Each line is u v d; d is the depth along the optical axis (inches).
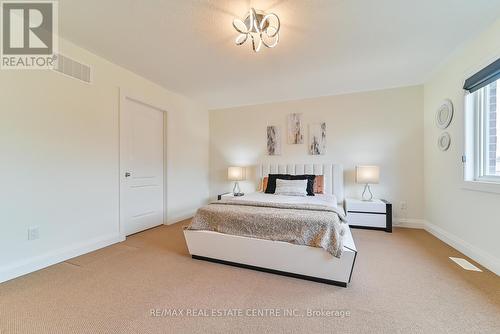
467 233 92.8
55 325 52.6
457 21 76.5
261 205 96.1
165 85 137.7
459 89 97.3
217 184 187.2
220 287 69.6
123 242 111.6
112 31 83.1
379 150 143.4
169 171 147.1
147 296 64.6
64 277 75.6
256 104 174.7
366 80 130.1
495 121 83.9
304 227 75.0
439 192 115.9
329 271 70.8
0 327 51.9
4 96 73.2
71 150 92.0
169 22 77.8
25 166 77.9
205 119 184.7
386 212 127.3
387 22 77.1
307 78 126.6
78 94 94.5
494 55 77.2
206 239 88.1
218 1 67.8
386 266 83.4
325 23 77.6
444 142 110.0
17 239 75.8
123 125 114.5
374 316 55.7
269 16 70.7
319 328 51.8
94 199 101.1
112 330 51.2
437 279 73.4
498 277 74.0
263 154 172.4
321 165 150.9
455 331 50.4
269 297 64.2
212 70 116.3
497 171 82.5
